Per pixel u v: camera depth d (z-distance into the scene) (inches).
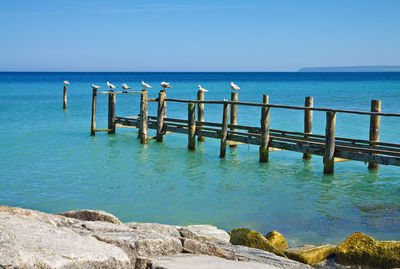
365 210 452.1
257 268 227.9
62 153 739.4
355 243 314.8
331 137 580.4
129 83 4562.0
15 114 1373.0
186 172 617.0
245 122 1178.6
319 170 634.2
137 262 235.6
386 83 4534.9
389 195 508.4
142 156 728.3
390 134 948.0
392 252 301.7
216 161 695.7
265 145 666.8
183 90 2989.7
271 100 2054.6
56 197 484.4
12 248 184.4
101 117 1321.4
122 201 475.2
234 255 268.7
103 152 756.6
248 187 539.8
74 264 197.5
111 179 569.0
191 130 775.7
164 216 428.8
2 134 944.3
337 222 414.0
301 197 498.9
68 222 289.6
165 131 850.1
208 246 272.1
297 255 307.0
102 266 208.1
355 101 1940.2
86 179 565.9
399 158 517.3
